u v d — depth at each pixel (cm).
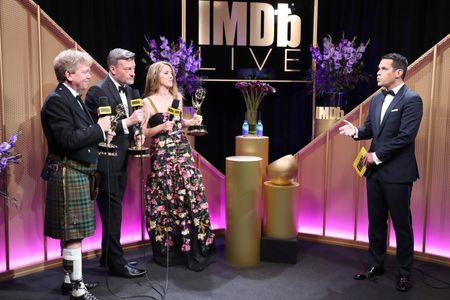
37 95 362
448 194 388
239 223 386
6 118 345
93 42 493
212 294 337
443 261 392
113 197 357
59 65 298
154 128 372
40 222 373
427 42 514
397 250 354
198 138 580
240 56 536
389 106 346
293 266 392
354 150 426
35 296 329
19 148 354
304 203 457
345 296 335
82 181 305
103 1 498
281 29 541
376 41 541
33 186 366
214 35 529
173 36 546
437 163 390
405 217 346
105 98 310
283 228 402
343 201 438
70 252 306
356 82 519
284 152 591
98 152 331
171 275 372
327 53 511
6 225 352
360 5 548
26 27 351
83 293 311
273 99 582
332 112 514
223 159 589
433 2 507
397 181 341
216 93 578
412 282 358
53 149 304
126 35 516
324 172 443
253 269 385
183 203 384
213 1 524
